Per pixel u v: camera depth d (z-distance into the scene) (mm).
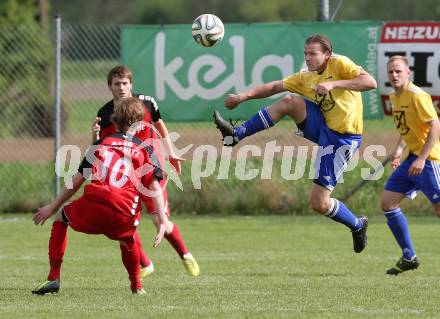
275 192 40656
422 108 25875
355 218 25797
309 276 26172
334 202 25359
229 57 40000
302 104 24406
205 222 38688
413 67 38250
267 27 39656
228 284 24672
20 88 54344
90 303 21469
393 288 23750
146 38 40406
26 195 41969
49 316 19688
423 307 20781
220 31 27391
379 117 38844
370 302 21484
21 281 25328
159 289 23781
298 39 39469
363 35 38750
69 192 21578
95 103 55031
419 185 26719
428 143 25812
